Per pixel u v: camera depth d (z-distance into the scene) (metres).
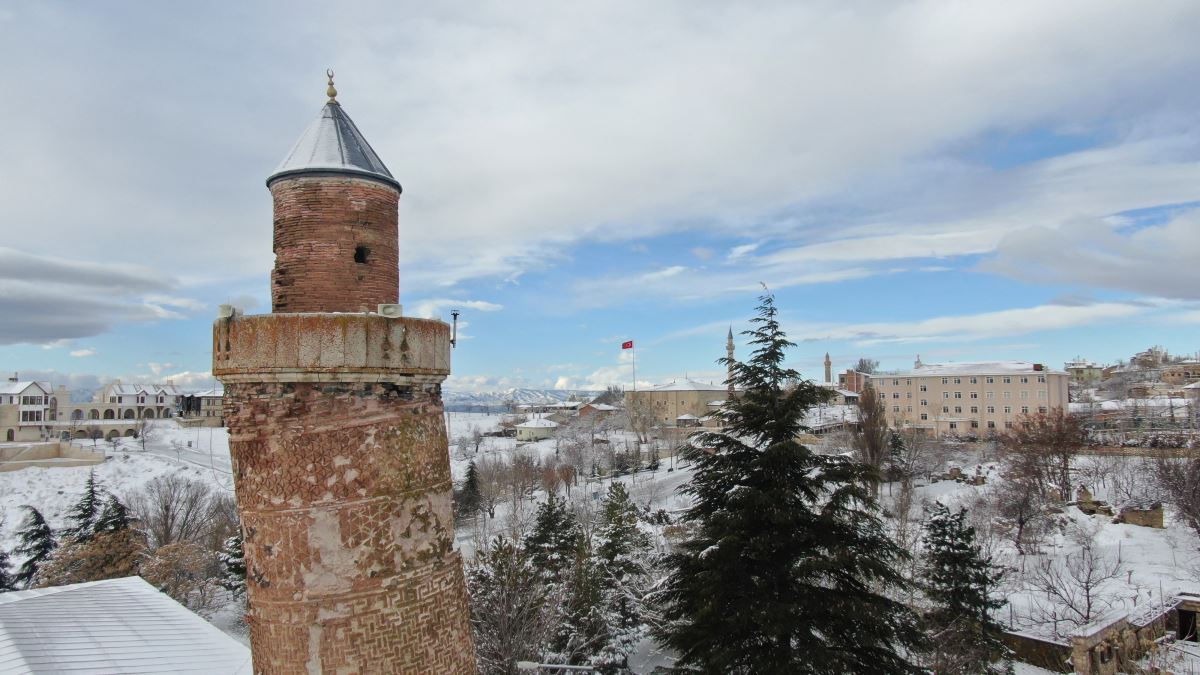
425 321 10.71
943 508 28.28
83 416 135.62
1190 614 34.91
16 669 12.86
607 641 27.94
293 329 9.70
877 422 64.06
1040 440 67.06
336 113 11.16
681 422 132.38
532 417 179.88
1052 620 33.91
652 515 57.75
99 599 18.31
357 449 9.86
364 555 9.73
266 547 9.66
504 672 22.61
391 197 11.09
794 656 16.23
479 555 31.31
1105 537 48.84
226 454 105.50
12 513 72.44
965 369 118.62
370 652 9.61
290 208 10.41
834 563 16.33
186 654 15.52
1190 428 87.81
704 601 17.73
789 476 18.36
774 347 19.34
